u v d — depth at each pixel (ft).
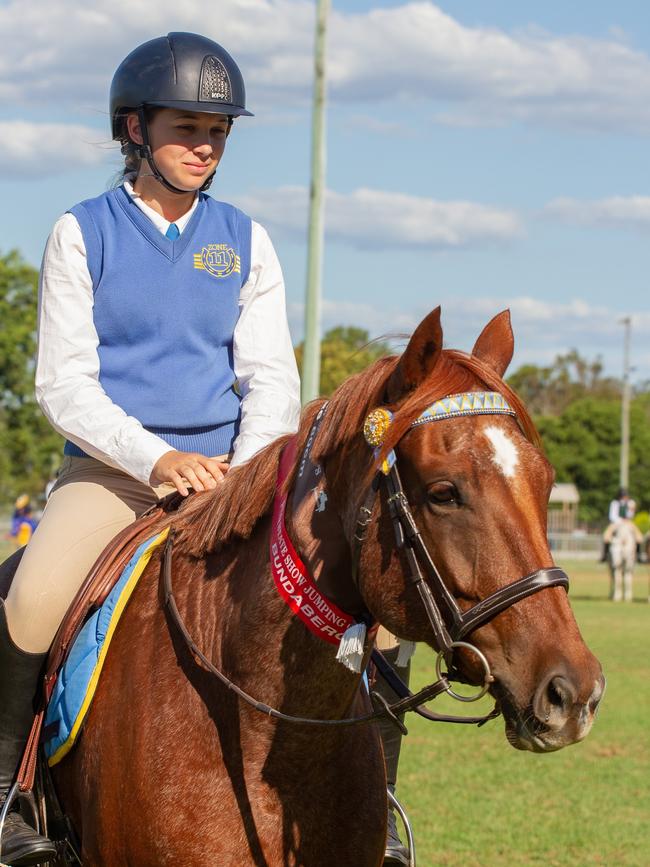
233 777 11.62
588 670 9.53
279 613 11.67
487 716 10.44
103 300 14.15
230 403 14.75
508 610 9.84
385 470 10.46
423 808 28.86
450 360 10.84
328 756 11.80
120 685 12.46
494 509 9.99
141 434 13.32
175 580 12.78
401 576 10.43
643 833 26.94
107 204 14.47
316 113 47.57
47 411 13.74
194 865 11.45
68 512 13.97
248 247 15.05
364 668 11.68
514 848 25.53
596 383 402.93
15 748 13.65
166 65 14.25
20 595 13.38
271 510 12.28
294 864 11.68
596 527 247.70
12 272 198.80
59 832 13.44
